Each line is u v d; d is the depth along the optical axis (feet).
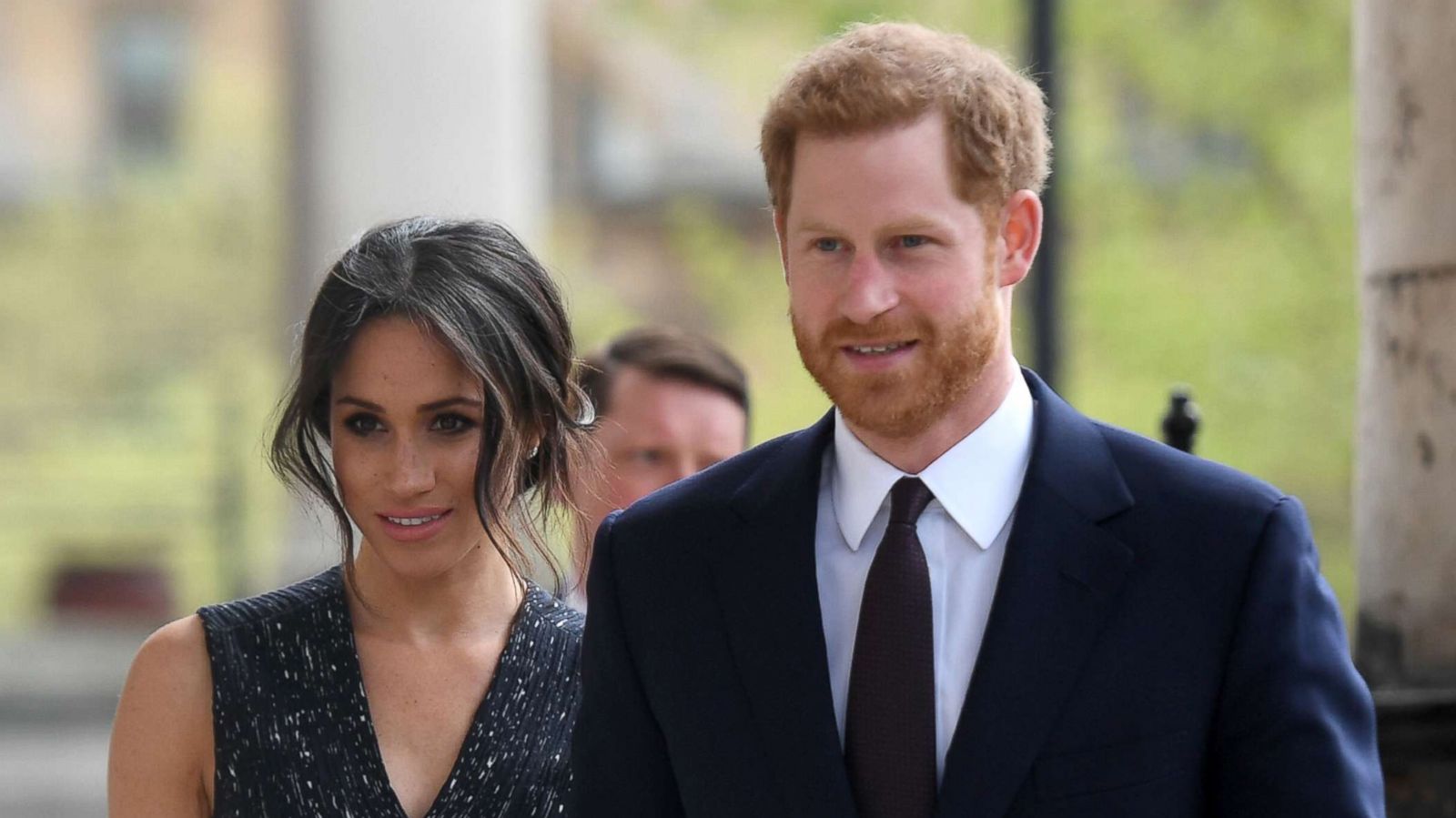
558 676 34.19
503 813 33.19
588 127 266.57
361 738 33.06
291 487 33.09
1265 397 187.42
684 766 28.66
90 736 133.59
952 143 26.48
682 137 264.11
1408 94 37.86
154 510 229.04
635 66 266.36
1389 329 38.52
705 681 28.60
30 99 294.87
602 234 265.75
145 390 284.61
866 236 26.37
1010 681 26.73
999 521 27.89
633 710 29.48
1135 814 26.18
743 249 258.37
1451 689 36.94
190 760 32.81
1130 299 187.52
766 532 28.71
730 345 254.68
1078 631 26.94
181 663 32.83
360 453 32.09
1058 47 79.77
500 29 131.75
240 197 290.56
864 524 28.25
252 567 177.37
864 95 26.43
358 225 130.52
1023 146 27.22
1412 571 37.99
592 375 45.93
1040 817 26.32
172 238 289.53
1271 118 184.44
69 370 286.25
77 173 291.99
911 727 27.04
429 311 31.35
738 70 258.37
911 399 26.76
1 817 119.85
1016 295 121.60
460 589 34.09
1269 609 26.45
